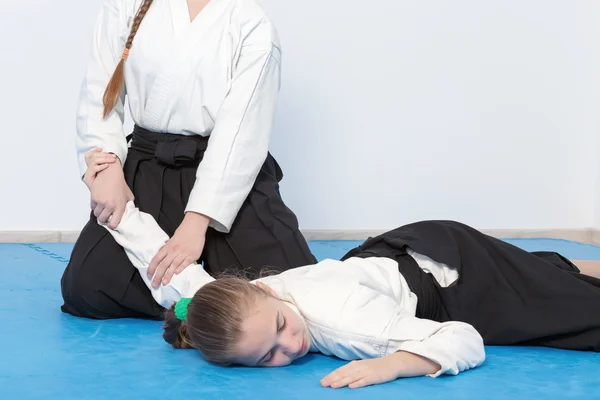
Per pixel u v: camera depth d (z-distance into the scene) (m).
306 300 1.78
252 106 2.30
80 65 4.45
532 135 5.24
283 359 1.72
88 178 2.31
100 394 1.53
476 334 1.76
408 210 5.04
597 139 5.36
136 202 2.38
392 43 4.91
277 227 2.37
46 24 4.38
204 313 1.70
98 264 2.27
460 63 5.05
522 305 1.98
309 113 4.80
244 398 1.51
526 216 5.28
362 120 4.90
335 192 4.90
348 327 1.72
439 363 1.66
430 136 5.04
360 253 2.08
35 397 1.51
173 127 2.36
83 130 2.39
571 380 1.67
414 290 1.96
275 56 2.38
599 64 5.30
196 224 2.20
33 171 4.43
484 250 2.08
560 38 5.22
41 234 4.43
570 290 1.96
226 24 2.36
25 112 4.39
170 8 2.38
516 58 5.15
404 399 1.51
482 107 5.12
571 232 5.33
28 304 2.53
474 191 5.16
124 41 2.45
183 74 2.31
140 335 2.10
